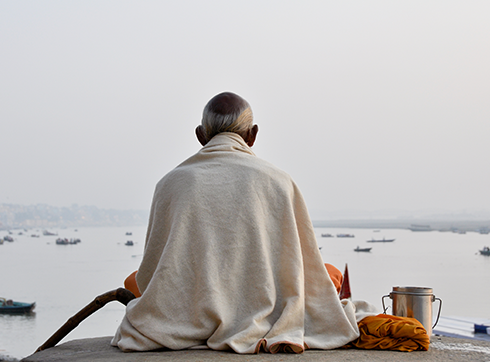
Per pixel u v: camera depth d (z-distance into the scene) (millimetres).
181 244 1956
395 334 1932
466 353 1896
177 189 2068
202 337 1864
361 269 54906
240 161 2141
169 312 1891
